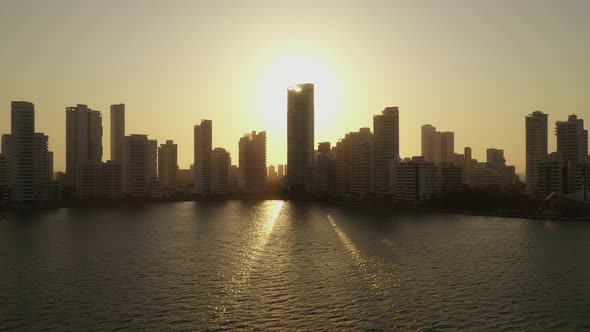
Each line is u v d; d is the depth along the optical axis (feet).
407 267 485.15
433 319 335.06
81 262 513.45
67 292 399.85
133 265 497.87
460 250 575.38
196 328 320.50
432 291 399.65
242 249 588.91
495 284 421.18
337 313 347.36
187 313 347.97
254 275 453.17
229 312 350.02
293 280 434.30
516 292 397.60
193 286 416.26
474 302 370.94
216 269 479.00
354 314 344.90
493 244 618.44
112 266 493.77
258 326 323.57
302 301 373.81
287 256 542.98
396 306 361.71
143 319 336.70
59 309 357.41
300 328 319.68
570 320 333.42
